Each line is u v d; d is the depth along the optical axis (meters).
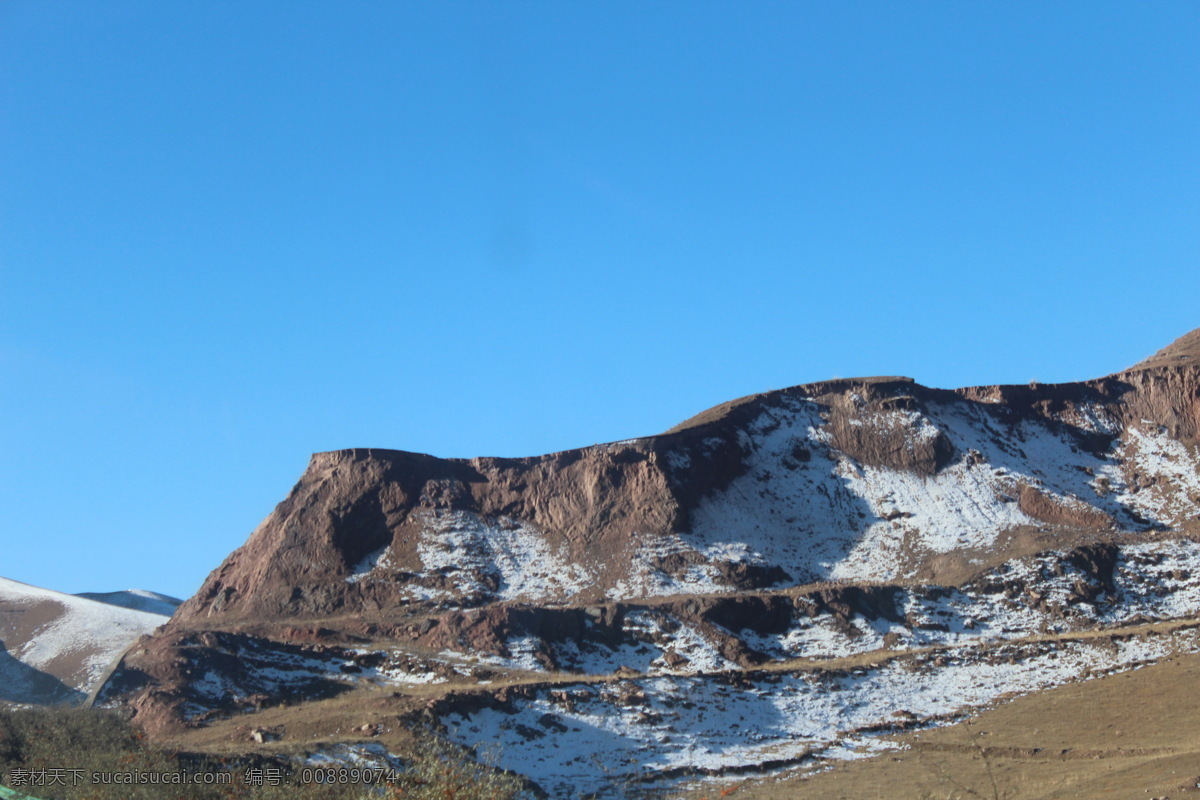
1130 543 85.38
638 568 86.31
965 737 56.84
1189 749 47.91
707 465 96.88
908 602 79.00
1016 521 91.81
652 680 65.12
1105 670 65.31
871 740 58.22
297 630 75.88
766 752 56.66
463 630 73.44
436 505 93.88
